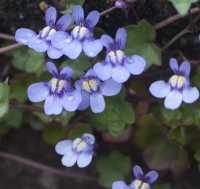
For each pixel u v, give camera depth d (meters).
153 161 0.15
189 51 0.15
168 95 0.13
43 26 0.16
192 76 0.15
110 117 0.14
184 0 0.11
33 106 0.15
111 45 0.13
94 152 0.14
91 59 0.15
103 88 0.13
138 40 0.14
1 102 0.13
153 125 0.15
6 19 0.16
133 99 0.15
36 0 0.15
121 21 0.15
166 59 0.15
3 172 0.18
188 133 0.15
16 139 0.18
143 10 0.14
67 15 0.13
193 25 0.14
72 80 0.14
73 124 0.15
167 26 0.14
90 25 0.13
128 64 0.13
